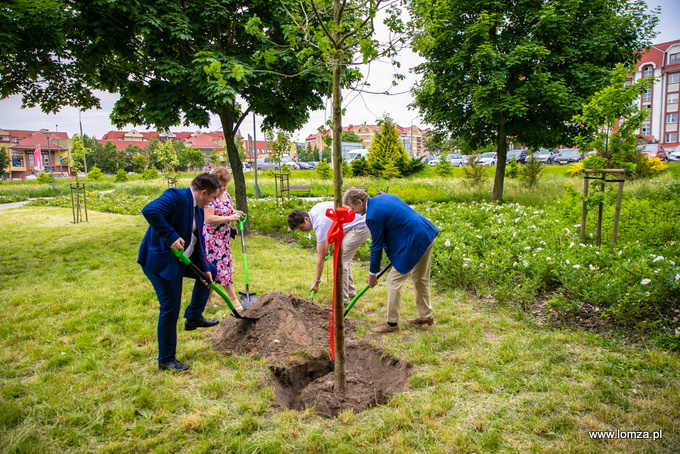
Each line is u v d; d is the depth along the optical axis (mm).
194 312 3777
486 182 18078
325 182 24094
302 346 3561
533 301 4496
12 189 24375
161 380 3068
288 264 6629
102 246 8234
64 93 8477
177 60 7777
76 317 4266
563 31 11875
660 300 3814
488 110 11836
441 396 2826
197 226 3461
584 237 5715
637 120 5027
